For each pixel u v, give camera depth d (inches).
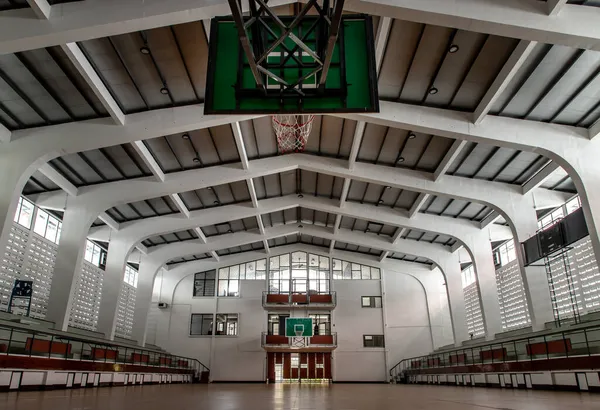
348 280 1526.8
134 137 686.5
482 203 888.3
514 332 908.0
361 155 877.8
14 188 654.5
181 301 1483.8
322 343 1416.1
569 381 585.6
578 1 477.7
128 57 577.0
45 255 917.2
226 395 452.4
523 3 471.8
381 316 1486.2
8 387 517.7
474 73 604.1
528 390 631.8
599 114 650.2
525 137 673.6
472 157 813.2
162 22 480.7
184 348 1435.8
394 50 581.6
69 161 795.4
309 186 1080.8
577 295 802.8
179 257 1449.3
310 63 345.4
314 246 1549.0
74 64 541.3
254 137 837.8
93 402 304.3
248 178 919.7
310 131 823.1
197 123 687.7
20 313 831.7
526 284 820.0
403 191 998.4
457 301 1261.1
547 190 871.7
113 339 1002.7
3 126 669.9
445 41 555.2
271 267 1530.5
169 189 886.4
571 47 532.4
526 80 601.3
